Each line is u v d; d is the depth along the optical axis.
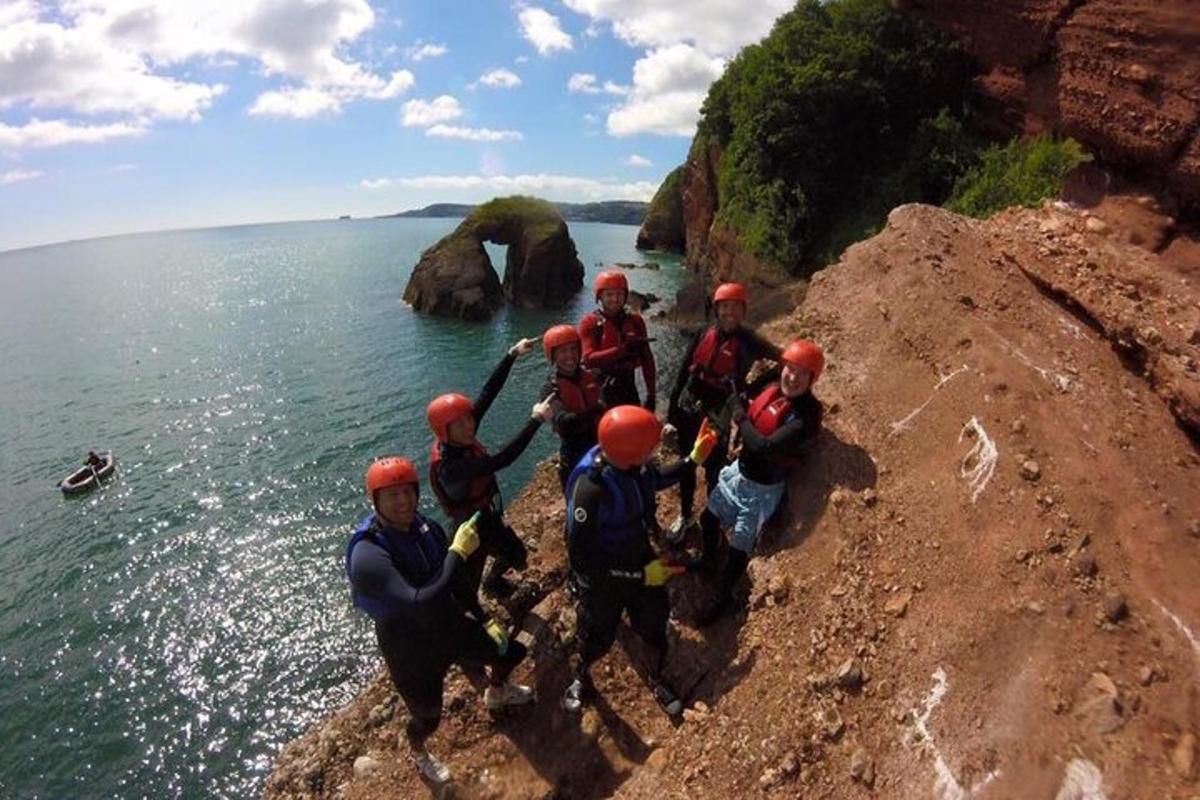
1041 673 4.69
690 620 7.04
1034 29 17.22
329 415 28.80
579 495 5.43
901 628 5.41
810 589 6.19
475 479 6.59
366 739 7.29
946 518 6.02
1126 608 4.94
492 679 6.48
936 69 23.75
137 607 17.17
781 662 5.79
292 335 44.19
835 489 6.82
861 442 7.22
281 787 7.23
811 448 7.38
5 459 26.34
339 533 20.02
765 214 28.77
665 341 34.91
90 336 51.16
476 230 48.19
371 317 47.91
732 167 35.38
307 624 16.31
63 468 25.23
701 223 58.00
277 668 14.99
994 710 4.62
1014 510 5.76
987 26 18.77
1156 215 12.61
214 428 28.11
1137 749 4.18
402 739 6.98
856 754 4.81
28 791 12.44
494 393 7.20
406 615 5.20
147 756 12.99
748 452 6.54
